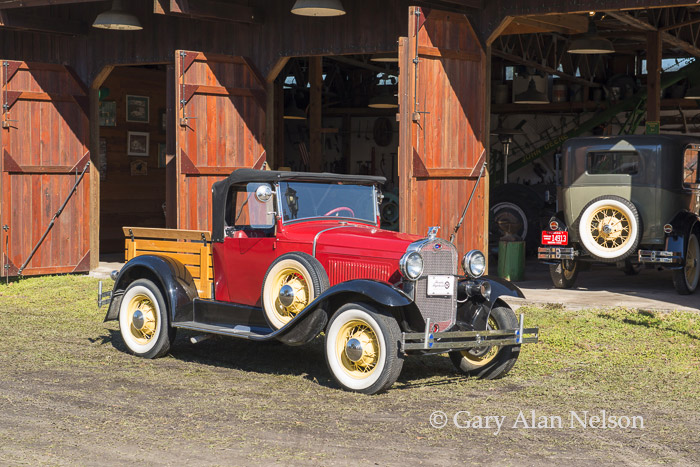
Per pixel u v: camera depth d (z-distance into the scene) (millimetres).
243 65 12555
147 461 4512
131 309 7527
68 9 13898
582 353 7625
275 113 21031
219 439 4914
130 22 11984
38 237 12945
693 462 4637
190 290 7277
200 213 12094
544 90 22266
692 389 6332
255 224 7020
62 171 13211
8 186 12539
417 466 4480
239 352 7695
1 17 12773
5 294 11430
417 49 10281
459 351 6836
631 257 11250
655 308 9844
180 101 11766
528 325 8828
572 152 11922
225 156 12336
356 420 5363
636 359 7359
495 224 15477
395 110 24062
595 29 12797
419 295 6164
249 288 6980
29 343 7934
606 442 4984
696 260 11414
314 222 6953
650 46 15531
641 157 11375
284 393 6082
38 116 12891
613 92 21688
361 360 6086
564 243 11625
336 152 25172
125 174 17812
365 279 6070
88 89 13969
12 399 5812
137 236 7840
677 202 11375
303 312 6211
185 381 6461
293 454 4648
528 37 19062
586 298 10742
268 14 12727
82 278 12938
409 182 10328
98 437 4941
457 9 11281
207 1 11742
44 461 4496
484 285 6469
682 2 9859
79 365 7000
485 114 11406
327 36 12281
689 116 21953
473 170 11258
